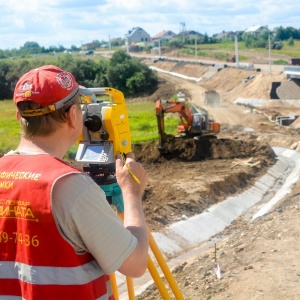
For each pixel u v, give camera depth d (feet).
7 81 303.89
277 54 406.41
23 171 8.93
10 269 8.84
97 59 424.87
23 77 9.39
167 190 78.33
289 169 107.65
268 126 151.74
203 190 79.25
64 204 8.47
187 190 78.84
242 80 245.86
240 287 28.63
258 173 98.02
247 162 101.60
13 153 9.48
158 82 302.66
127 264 8.95
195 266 38.68
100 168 12.03
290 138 129.18
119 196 12.32
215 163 100.73
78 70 319.47
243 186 89.66
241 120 166.71
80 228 8.50
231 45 521.65
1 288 8.82
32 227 8.58
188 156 103.40
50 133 9.37
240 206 79.97
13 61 343.26
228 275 31.37
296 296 26.02
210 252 44.50
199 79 299.58
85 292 8.64
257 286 27.94
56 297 8.52
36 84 9.11
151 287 38.42
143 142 116.98
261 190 90.89
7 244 8.86
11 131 130.62
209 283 31.50
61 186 8.55
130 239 8.96
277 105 197.16
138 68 303.48
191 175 90.07
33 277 8.55
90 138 12.17
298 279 28.43
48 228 8.51
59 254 8.54
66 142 9.71
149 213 66.64
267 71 252.62
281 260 32.32
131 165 10.14
